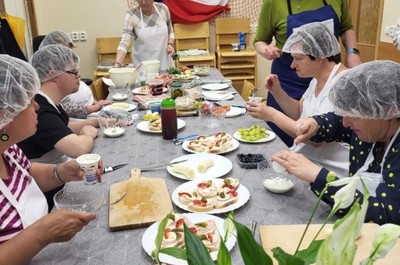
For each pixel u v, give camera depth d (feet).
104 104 8.80
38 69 5.89
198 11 16.11
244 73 16.26
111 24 16.39
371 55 14.20
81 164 4.66
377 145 4.41
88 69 16.79
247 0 16.42
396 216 3.47
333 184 1.94
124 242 3.58
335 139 6.03
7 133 3.79
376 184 3.83
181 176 4.82
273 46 8.52
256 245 1.81
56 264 3.31
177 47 16.35
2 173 4.08
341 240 1.55
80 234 3.72
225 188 4.32
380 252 1.67
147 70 10.78
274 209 4.07
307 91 7.21
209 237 3.30
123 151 5.94
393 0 12.30
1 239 3.69
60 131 5.80
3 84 3.54
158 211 3.95
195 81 10.07
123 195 4.30
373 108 3.90
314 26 6.32
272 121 6.49
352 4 15.28
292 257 1.71
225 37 16.65
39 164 5.02
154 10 12.35
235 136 6.29
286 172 4.55
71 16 16.11
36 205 4.27
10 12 12.38
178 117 7.65
